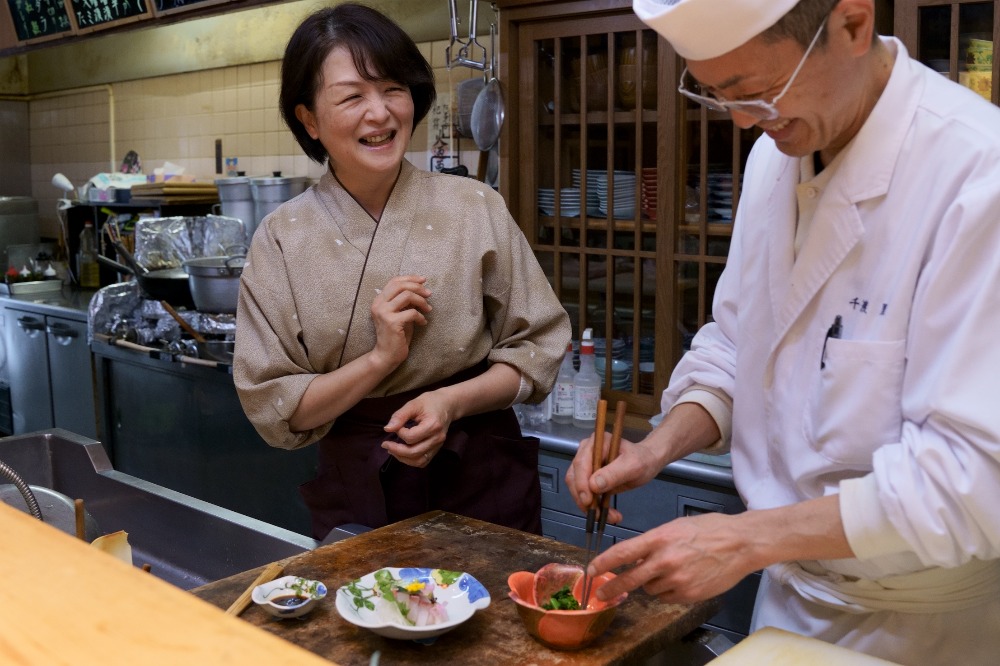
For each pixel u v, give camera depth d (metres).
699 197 2.52
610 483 1.27
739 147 2.42
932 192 1.10
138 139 5.02
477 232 1.68
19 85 5.67
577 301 2.80
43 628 0.46
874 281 1.15
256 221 4.05
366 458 1.66
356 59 1.54
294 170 4.21
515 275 1.72
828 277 1.19
